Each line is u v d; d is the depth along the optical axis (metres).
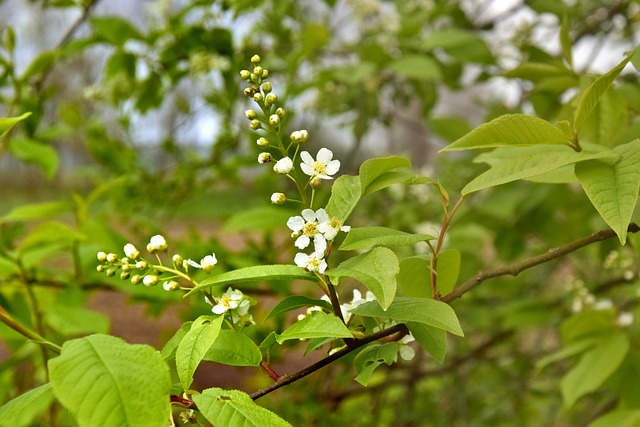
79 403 0.22
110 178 0.81
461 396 0.95
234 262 0.56
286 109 0.75
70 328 0.50
